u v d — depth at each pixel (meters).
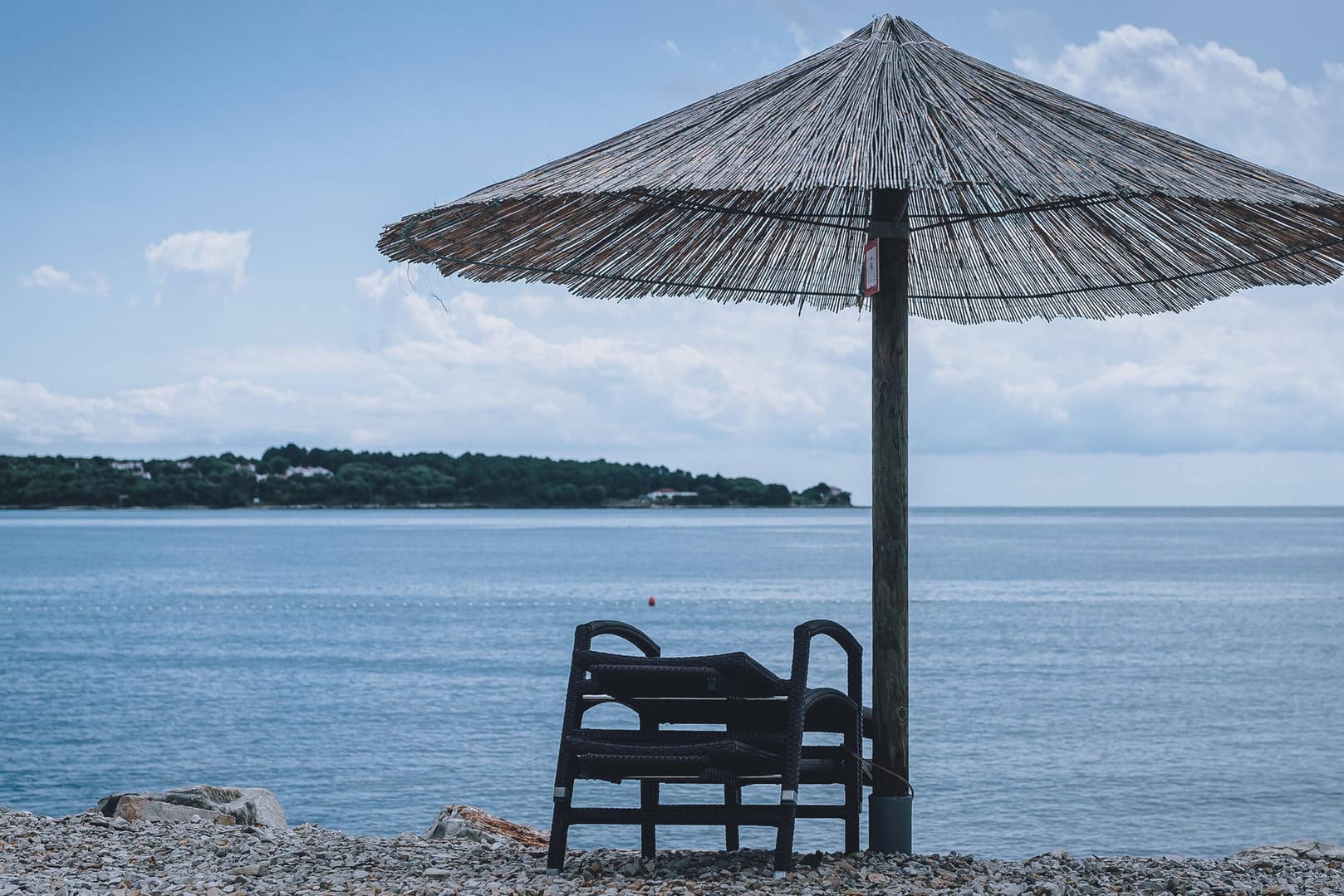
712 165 4.74
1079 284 6.57
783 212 6.25
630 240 6.10
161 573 85.94
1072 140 4.94
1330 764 20.77
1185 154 5.02
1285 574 83.69
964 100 5.17
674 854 5.78
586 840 13.56
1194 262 6.00
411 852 6.04
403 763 20.80
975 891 4.91
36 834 6.39
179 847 6.17
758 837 13.73
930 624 48.69
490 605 59.34
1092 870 5.62
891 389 5.49
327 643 42.84
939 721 25.52
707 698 5.52
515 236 5.69
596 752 5.11
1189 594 65.12
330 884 5.20
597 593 66.38
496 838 7.32
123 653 40.19
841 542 148.75
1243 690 30.52
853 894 4.81
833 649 38.06
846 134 4.82
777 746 5.15
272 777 19.81
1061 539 167.88
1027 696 29.33
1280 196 4.62
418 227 5.28
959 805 17.44
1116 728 24.64
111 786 19.47
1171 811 17.25
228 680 33.16
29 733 24.83
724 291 6.61
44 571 87.31
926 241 6.72
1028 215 6.27
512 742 22.91
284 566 95.56
